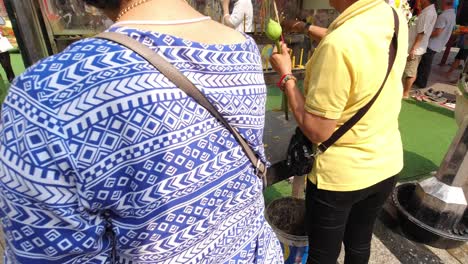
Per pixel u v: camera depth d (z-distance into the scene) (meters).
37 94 0.39
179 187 0.47
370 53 0.91
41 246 0.45
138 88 0.41
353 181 1.09
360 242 1.41
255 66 0.57
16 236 0.45
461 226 1.99
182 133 0.45
